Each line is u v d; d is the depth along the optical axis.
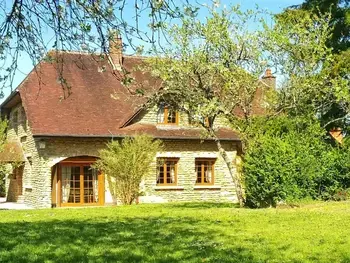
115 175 23.45
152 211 18.64
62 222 14.87
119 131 26.14
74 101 27.09
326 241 10.88
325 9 27.39
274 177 18.97
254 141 19.66
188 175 27.66
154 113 27.44
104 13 5.46
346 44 27.62
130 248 10.26
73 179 25.69
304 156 19.75
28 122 26.77
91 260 9.15
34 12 5.77
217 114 20.27
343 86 21.28
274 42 19.97
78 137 25.30
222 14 19.41
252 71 19.81
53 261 9.12
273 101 20.94
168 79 19.39
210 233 12.20
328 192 20.72
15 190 30.34
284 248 10.18
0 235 12.02
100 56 5.90
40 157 24.98
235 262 8.93
